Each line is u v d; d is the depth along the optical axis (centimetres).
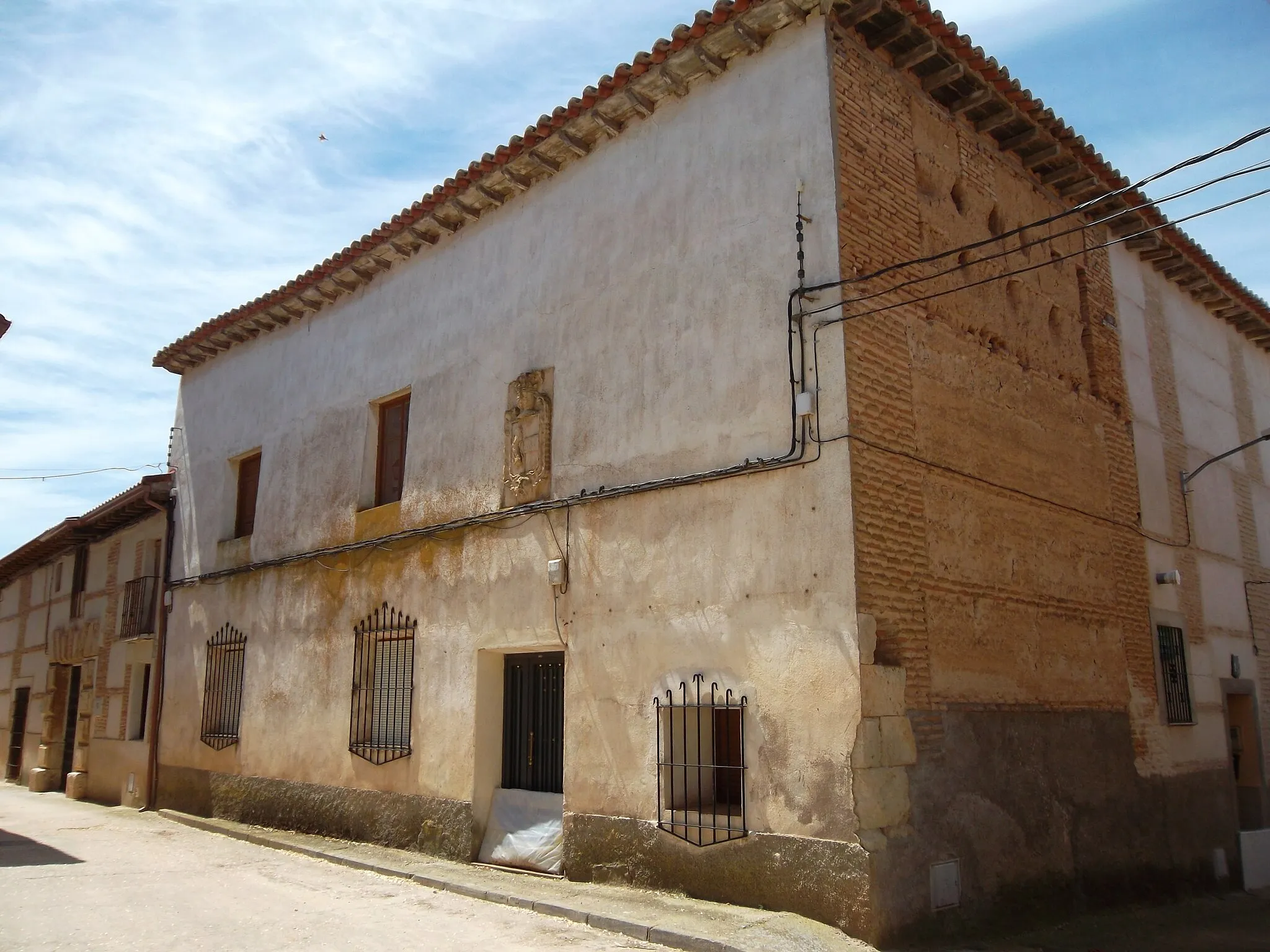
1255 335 1587
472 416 1145
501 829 1009
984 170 1029
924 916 734
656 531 904
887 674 757
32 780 2045
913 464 834
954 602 845
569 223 1077
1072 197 1155
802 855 741
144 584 1720
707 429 884
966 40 920
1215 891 1117
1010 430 974
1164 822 1062
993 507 923
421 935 725
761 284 870
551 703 1019
